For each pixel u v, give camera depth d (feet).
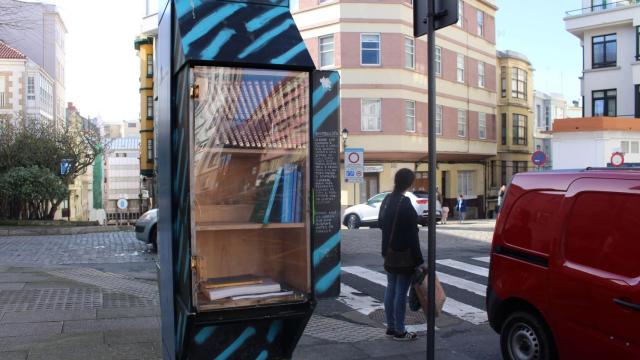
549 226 16.56
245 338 14.48
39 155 81.71
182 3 13.20
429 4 15.20
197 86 12.69
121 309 24.79
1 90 152.66
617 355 14.08
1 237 60.54
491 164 139.13
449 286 31.86
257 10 13.66
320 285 19.11
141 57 144.56
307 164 13.87
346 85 100.22
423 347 20.49
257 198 14.21
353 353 19.69
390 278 21.18
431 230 15.42
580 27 115.96
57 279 31.50
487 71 131.13
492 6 133.18
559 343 15.75
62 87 204.54
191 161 12.78
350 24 100.22
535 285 16.60
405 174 20.90
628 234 14.38
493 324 18.51
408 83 103.55
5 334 20.66
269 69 13.41
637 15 108.68
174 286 14.07
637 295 13.67
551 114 197.36
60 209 154.51
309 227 13.91
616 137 97.04
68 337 20.39
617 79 112.78
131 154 220.02
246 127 13.74
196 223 13.85
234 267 14.51
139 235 47.91
